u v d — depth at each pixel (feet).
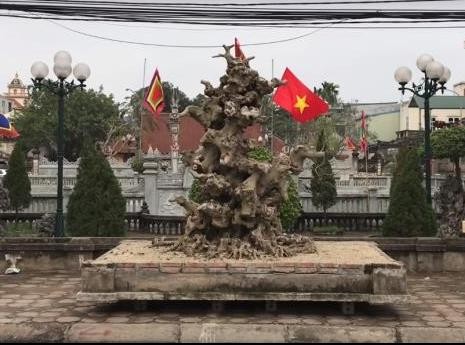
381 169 156.46
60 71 46.62
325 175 79.00
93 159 42.52
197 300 23.56
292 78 53.72
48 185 102.37
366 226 68.39
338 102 185.57
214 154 27.94
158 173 84.94
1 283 31.48
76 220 41.83
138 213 67.82
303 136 134.10
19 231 57.52
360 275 22.84
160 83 90.43
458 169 111.04
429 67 45.47
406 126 199.41
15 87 317.22
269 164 27.68
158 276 23.12
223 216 26.05
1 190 56.65
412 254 35.76
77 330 21.59
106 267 23.15
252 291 22.94
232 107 26.71
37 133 180.34
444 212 46.93
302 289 22.90
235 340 21.13
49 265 35.78
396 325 22.08
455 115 195.72
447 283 31.78
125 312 23.89
